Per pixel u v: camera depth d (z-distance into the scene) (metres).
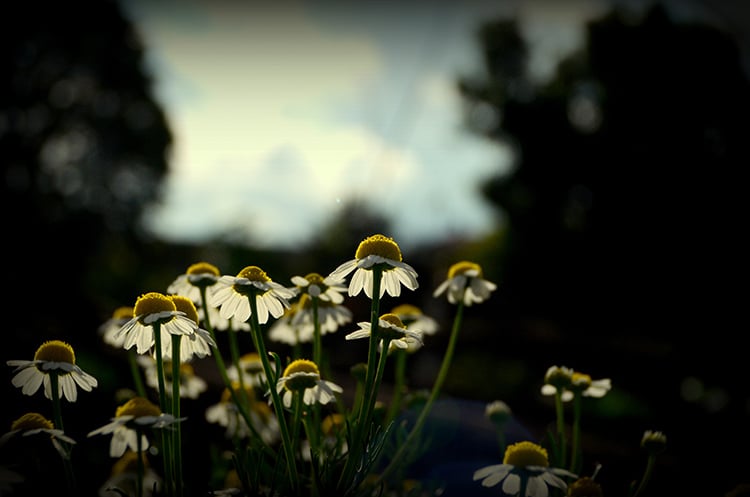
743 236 9.64
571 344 7.84
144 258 17.66
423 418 2.15
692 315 9.48
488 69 13.86
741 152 10.12
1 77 16.25
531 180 11.87
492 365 8.03
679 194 10.10
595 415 6.61
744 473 3.51
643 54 10.94
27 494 1.62
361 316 7.57
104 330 2.32
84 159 17.52
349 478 1.62
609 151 11.01
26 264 14.67
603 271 10.71
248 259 11.91
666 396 7.04
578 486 1.78
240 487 1.88
